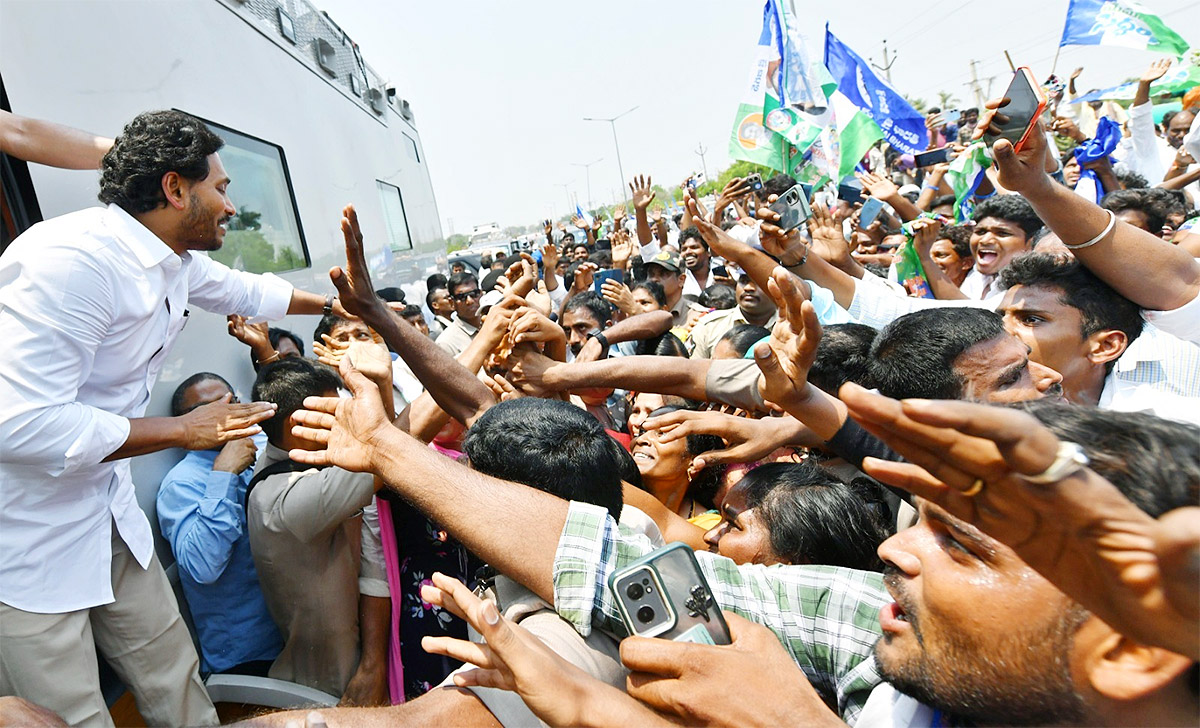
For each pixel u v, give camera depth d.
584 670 1.09
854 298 2.79
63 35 2.40
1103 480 0.59
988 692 0.84
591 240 10.76
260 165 4.00
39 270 1.78
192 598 2.57
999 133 1.91
